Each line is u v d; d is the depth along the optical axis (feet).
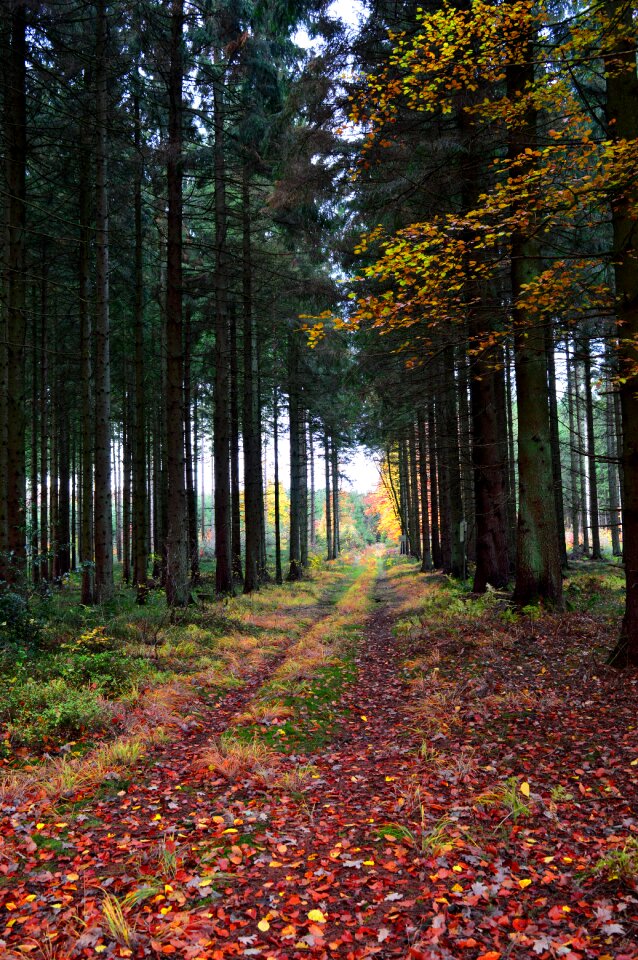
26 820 14.55
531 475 34.99
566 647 28.09
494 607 37.24
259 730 21.70
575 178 20.39
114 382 81.35
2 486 45.32
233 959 9.64
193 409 91.50
